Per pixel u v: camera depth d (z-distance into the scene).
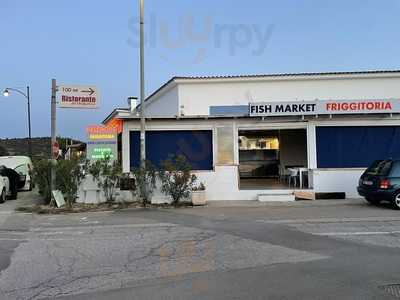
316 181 18.73
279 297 5.93
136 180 17.22
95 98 18.19
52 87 17.70
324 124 18.94
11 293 6.30
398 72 25.09
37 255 8.72
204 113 24.98
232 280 6.75
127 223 12.80
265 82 25.22
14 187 20.73
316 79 25.20
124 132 18.72
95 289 6.43
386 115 18.83
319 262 7.82
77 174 17.08
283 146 25.55
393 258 8.07
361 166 18.97
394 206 15.30
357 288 6.30
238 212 14.82
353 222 12.33
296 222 12.39
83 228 12.09
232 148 18.80
